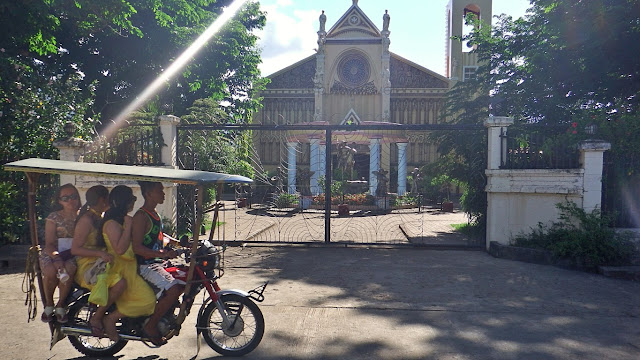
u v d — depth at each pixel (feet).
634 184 30.68
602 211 30.17
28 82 35.81
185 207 38.29
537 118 44.19
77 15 44.04
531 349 15.06
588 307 19.75
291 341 15.58
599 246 26.61
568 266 27.30
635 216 30.66
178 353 14.58
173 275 13.92
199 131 48.44
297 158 125.39
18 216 31.89
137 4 48.62
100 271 13.08
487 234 33.01
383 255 31.65
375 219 60.44
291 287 22.81
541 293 21.95
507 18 49.70
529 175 31.19
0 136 32.14
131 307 13.09
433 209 79.46
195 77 67.46
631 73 41.96
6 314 18.17
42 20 40.75
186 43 58.75
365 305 19.80
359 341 15.64
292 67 131.44
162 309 13.32
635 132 30.99
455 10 123.85
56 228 13.62
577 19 39.37
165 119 33.17
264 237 42.19
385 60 126.52
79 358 14.14
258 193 93.97
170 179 13.16
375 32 129.39
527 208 31.48
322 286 23.06
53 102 37.24
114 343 14.37
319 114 126.52
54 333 13.55
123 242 12.80
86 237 13.07
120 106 61.31
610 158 30.91
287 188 96.89
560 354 14.66
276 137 127.34
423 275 25.57
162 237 14.48
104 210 14.06
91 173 13.08
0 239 30.89
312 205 76.43
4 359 14.01
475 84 50.21
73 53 59.26
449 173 47.21
